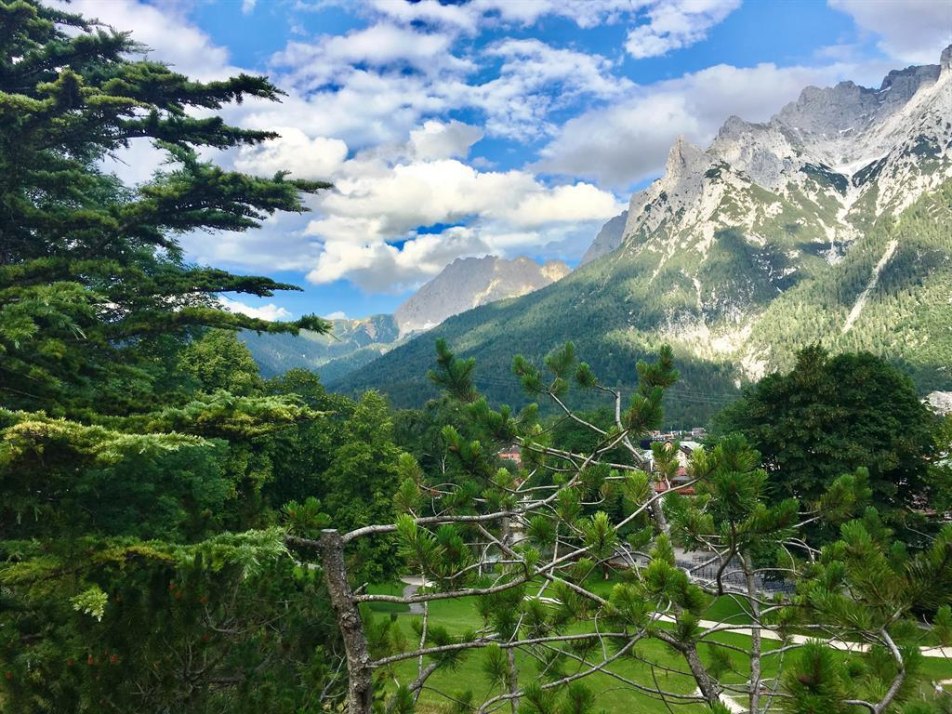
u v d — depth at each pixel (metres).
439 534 3.47
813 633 3.51
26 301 7.66
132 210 10.67
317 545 3.37
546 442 6.12
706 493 4.25
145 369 12.50
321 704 5.36
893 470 21.02
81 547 6.70
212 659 4.78
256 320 9.96
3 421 6.34
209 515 7.88
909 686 2.81
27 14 10.95
